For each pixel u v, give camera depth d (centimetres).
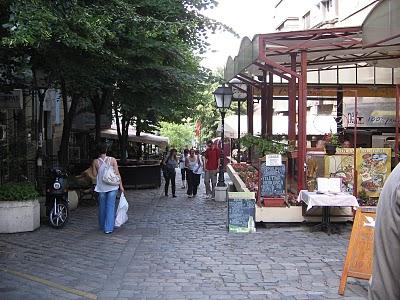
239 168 1830
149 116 2141
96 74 1177
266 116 1589
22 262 769
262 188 1095
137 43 1150
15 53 1041
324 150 1270
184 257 812
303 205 1077
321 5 2847
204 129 4559
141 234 1020
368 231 605
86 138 2631
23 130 1384
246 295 611
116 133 2770
